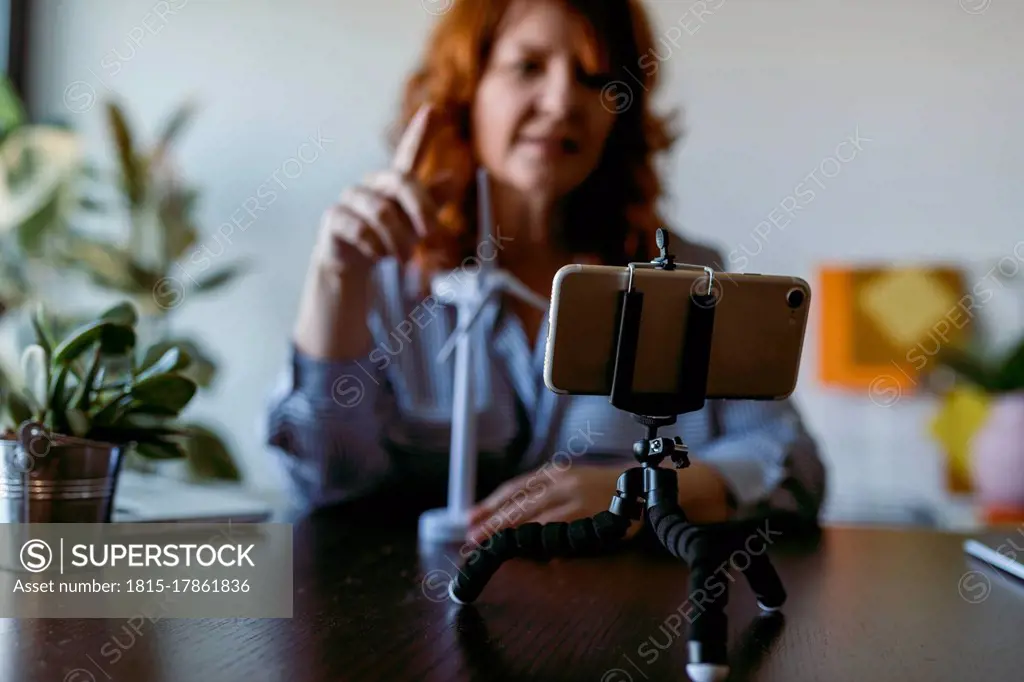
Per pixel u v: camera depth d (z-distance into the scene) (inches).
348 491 55.4
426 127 51.8
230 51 99.2
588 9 66.1
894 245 89.2
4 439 29.3
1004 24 88.0
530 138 66.0
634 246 68.2
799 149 89.6
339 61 97.5
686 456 25.2
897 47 89.0
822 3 89.0
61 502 29.7
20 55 102.3
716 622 20.2
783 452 50.1
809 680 20.8
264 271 98.1
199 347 86.4
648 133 68.9
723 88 89.7
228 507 40.9
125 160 87.7
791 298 24.3
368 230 51.6
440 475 60.9
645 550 37.1
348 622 25.2
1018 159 88.0
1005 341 88.0
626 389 23.6
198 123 99.4
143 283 86.0
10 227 87.1
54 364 29.4
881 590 30.7
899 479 88.7
